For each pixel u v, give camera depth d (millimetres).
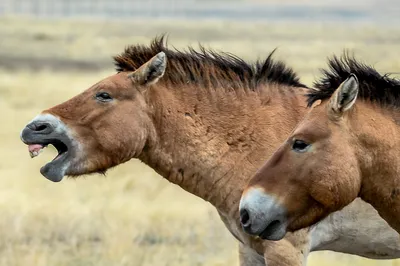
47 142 17219
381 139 14359
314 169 14133
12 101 59281
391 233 18547
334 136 14203
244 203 14305
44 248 24891
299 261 17875
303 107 18219
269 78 18469
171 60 18156
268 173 14328
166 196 33125
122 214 29312
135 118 17516
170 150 17891
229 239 26312
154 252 24641
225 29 151875
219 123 17984
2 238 26109
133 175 36250
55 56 96625
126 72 18016
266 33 143375
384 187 14492
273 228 14305
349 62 15078
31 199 32281
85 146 17312
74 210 29906
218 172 17938
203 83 18125
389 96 14781
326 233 18469
